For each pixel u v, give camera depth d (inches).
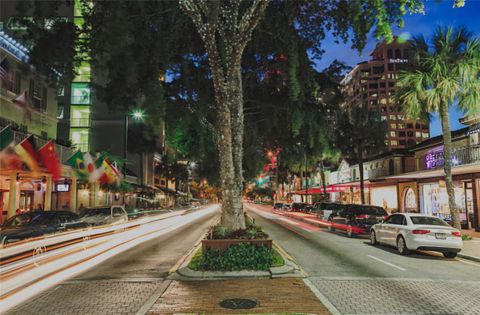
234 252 394.9
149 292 327.0
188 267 399.2
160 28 621.0
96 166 1248.8
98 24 556.7
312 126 765.9
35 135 994.7
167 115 739.4
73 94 2038.6
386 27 439.5
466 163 893.8
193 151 807.7
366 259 510.0
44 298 310.8
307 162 993.5
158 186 2950.3
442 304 296.2
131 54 584.7
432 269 446.6
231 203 453.4
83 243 653.3
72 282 367.2
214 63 469.1
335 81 775.7
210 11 454.9
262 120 813.9
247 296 305.9
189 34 681.6
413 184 1259.2
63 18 580.7
